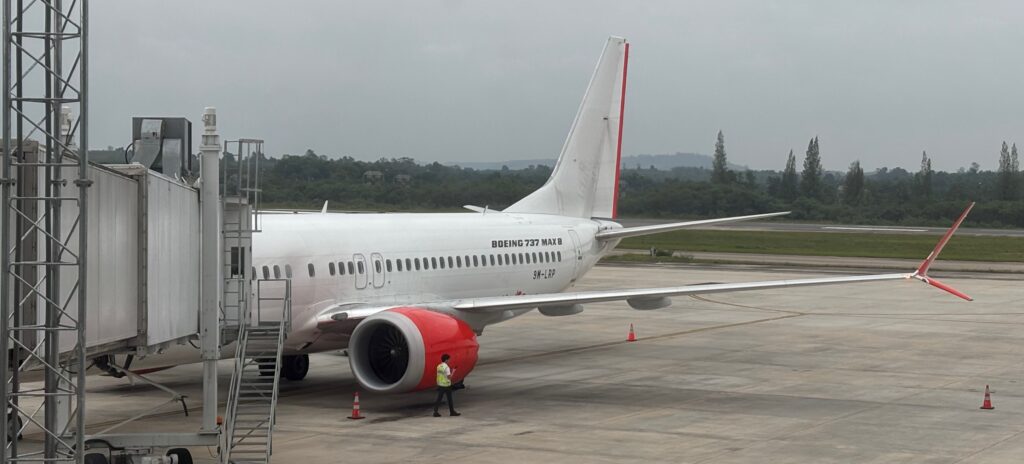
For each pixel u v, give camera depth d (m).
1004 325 44.94
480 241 35.38
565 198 40.88
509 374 33.16
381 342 27.47
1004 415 26.31
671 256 84.38
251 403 28.02
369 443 23.23
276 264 27.62
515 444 23.08
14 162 15.12
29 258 15.16
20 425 19.73
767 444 23.02
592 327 45.06
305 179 139.75
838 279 28.75
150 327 17.84
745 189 162.62
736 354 37.25
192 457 22.39
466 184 133.12
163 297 18.53
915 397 28.77
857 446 22.88
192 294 20.33
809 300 55.56
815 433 24.16
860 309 51.44
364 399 28.77
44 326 14.88
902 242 105.69
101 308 16.31
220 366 34.19
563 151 40.94
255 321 26.92
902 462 21.45
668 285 60.47
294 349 28.86
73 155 15.94
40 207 15.50
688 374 32.94
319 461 21.58
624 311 50.81
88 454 18.98
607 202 42.34
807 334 42.50
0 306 14.73
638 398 28.77
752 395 29.16
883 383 31.06
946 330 43.41
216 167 19.69
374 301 30.47
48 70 14.88
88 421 25.78
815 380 31.64
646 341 40.78
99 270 16.22
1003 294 57.81
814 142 184.12
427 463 21.39
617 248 96.25
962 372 33.03
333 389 30.41
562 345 39.81
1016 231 136.38
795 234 118.94
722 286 29.45
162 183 18.44
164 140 21.45
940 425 25.08
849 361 35.44
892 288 61.50
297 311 28.08
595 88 41.41
